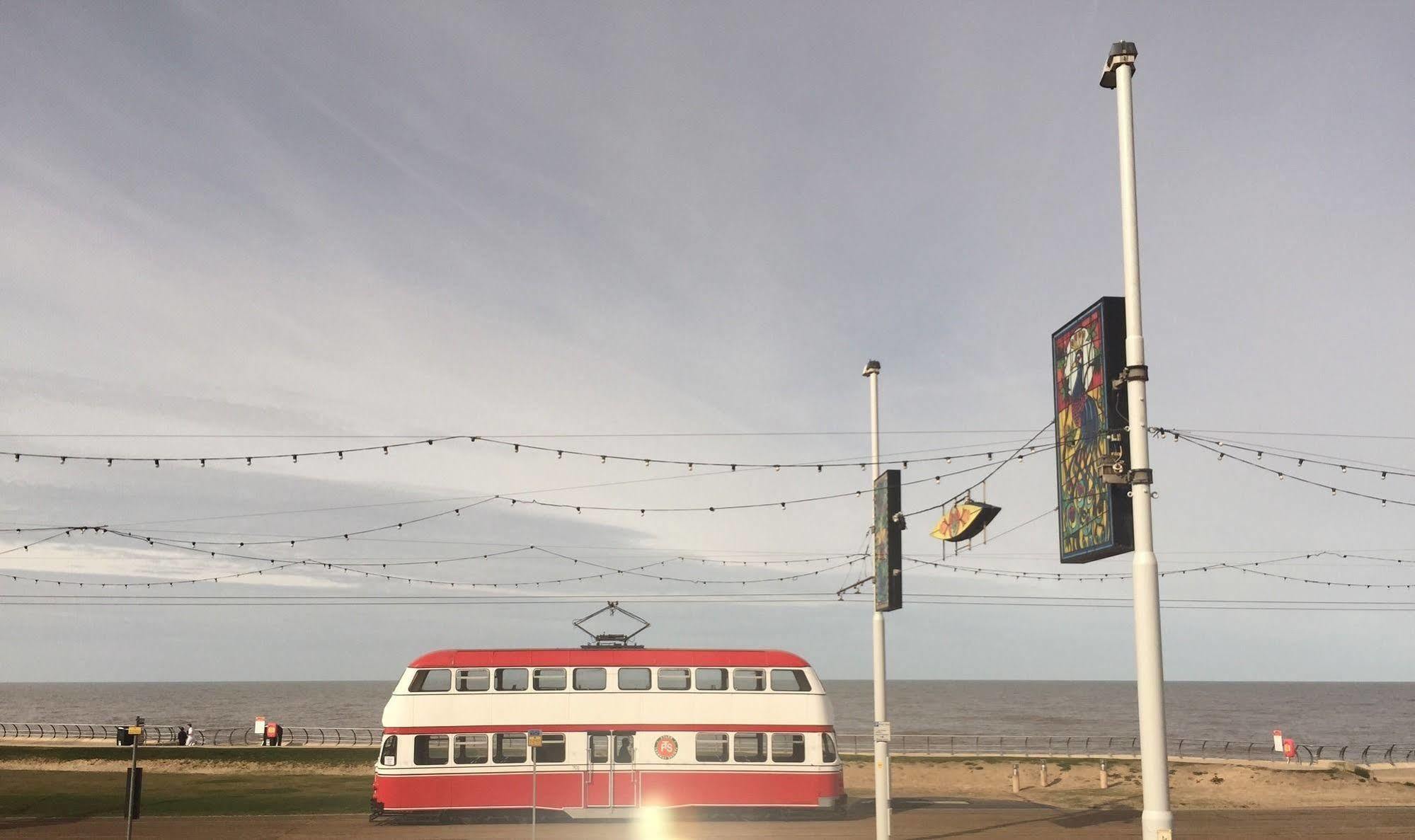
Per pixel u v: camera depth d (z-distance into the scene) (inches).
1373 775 1924.2
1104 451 735.1
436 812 1257.4
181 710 6087.6
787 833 1170.0
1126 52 615.2
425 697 1272.1
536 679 1285.7
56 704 7386.8
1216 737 4072.3
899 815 1333.7
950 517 940.0
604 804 1255.5
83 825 1243.2
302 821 1278.3
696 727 1278.3
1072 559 797.9
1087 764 2021.4
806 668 1315.2
